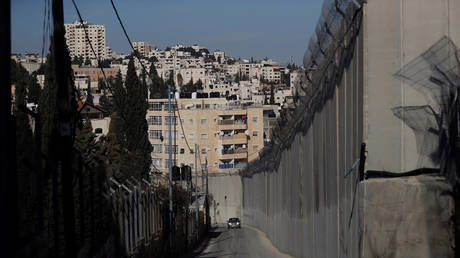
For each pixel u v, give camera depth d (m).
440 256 9.77
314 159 18.20
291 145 24.11
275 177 32.03
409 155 10.42
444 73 10.20
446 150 10.01
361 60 11.10
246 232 46.78
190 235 37.31
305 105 19.12
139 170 27.14
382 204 10.11
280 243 29.70
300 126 21.16
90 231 12.36
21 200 7.96
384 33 10.58
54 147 10.00
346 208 12.83
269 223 36.97
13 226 7.53
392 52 10.53
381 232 10.10
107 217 14.26
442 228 9.80
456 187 9.66
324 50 14.57
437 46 10.31
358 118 11.45
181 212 33.31
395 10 10.46
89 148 16.36
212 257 27.55
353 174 11.89
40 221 8.91
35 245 8.59
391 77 10.55
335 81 14.24
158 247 23.14
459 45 10.27
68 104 8.98
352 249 11.95
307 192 19.91
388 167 10.58
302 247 21.53
